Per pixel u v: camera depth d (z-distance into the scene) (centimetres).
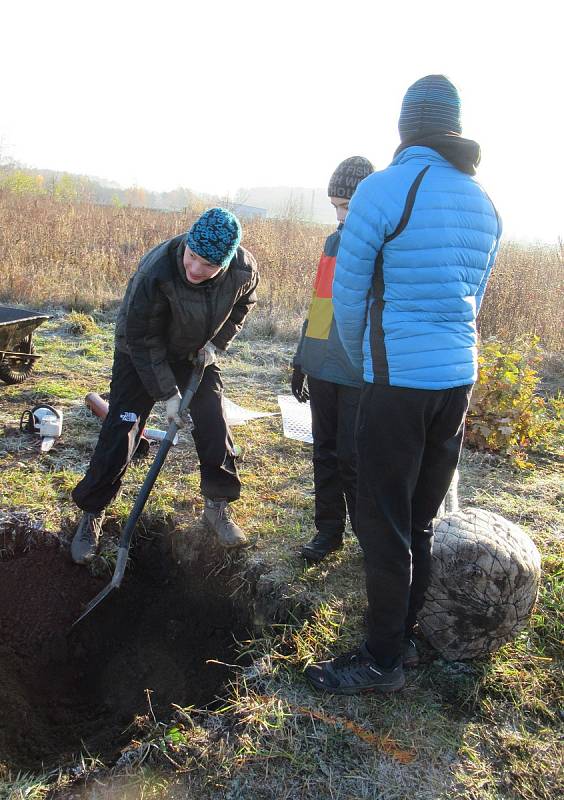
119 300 862
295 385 340
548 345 832
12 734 268
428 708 251
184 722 245
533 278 962
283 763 226
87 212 1650
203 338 302
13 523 346
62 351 666
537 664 276
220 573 340
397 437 223
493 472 464
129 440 320
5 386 546
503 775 229
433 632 271
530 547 275
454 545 267
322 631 282
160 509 365
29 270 924
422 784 223
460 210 216
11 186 2719
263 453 455
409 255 213
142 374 294
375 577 236
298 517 373
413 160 217
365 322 229
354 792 218
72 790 223
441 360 219
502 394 495
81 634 326
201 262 263
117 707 304
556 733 247
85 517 341
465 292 222
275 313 838
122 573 303
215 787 218
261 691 255
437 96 221
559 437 546
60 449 433
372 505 231
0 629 312
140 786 220
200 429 326
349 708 247
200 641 332
